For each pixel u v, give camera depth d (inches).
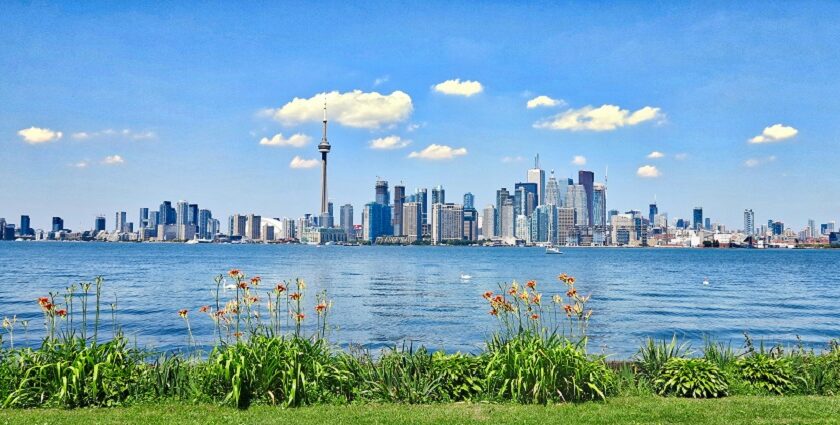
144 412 432.5
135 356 508.7
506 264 5708.7
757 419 427.2
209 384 471.2
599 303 2012.8
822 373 519.2
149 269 4003.4
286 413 434.0
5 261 4992.6
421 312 1672.0
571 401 472.1
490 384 485.7
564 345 518.3
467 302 1984.5
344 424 411.8
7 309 1659.7
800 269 4840.1
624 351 1060.5
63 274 3366.1
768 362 532.4
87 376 458.0
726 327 1429.6
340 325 1343.5
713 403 466.6
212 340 1115.3
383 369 492.4
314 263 5561.0
